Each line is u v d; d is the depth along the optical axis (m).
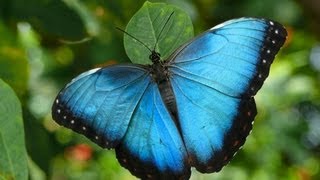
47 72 0.86
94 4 0.63
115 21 0.65
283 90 0.98
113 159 1.00
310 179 1.07
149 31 0.47
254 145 0.95
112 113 0.48
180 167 0.49
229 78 0.49
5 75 0.63
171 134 0.49
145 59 0.47
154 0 0.62
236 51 0.48
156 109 0.49
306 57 1.02
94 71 0.48
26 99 0.64
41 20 0.61
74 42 0.62
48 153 0.58
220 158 0.49
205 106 0.49
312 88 1.01
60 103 0.47
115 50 0.73
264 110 0.97
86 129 0.47
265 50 0.47
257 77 0.48
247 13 0.97
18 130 0.44
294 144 1.02
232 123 0.49
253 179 0.94
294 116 1.04
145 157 0.49
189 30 0.47
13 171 0.44
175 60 0.49
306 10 0.82
